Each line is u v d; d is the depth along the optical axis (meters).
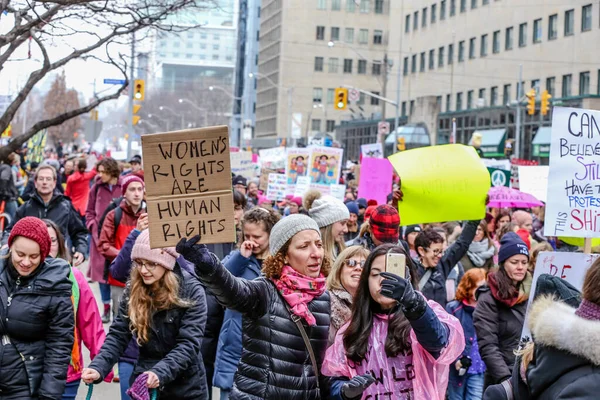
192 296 6.83
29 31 11.41
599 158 7.29
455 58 74.94
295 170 20.17
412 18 84.06
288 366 5.64
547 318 4.35
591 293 4.33
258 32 163.75
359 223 15.91
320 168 19.64
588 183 7.28
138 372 6.87
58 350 6.62
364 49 128.88
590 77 56.75
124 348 7.00
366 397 5.64
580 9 57.94
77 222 12.07
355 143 99.75
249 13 165.38
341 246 9.03
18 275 6.60
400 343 5.66
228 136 5.36
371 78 129.00
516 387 4.83
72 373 7.59
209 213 5.39
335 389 5.71
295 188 19.80
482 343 8.01
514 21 65.88
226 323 8.03
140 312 6.68
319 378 5.82
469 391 8.88
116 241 12.01
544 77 61.91
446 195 9.55
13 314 6.53
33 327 6.57
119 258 8.61
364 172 17.39
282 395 5.61
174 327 6.78
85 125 35.94
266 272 5.79
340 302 6.54
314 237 5.75
